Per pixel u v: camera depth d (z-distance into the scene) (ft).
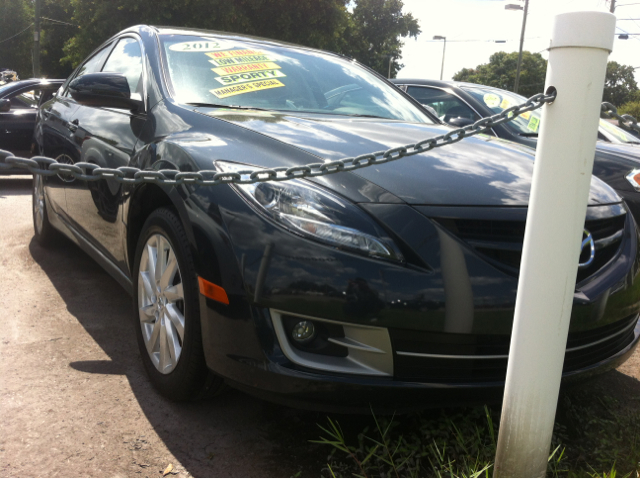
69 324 9.18
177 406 6.86
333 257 5.48
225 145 6.64
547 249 4.22
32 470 5.55
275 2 63.36
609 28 3.95
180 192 6.35
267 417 6.73
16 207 18.92
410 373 5.63
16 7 126.82
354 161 4.33
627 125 6.05
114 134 8.76
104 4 60.49
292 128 7.22
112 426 6.36
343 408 5.61
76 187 10.12
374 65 129.08
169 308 6.77
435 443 5.73
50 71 133.18
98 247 9.57
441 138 4.42
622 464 5.89
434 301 5.48
